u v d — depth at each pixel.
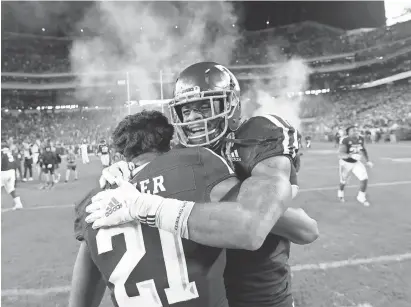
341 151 6.61
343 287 3.21
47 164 10.70
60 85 44.66
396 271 3.51
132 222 0.95
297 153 1.26
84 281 1.14
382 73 40.97
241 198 0.92
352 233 4.79
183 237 0.89
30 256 4.42
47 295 3.33
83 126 39.34
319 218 5.63
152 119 1.26
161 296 0.90
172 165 1.00
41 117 40.78
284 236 1.22
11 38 45.06
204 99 1.32
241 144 1.20
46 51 47.25
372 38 43.56
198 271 0.90
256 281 1.23
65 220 6.36
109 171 1.12
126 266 0.92
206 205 0.89
